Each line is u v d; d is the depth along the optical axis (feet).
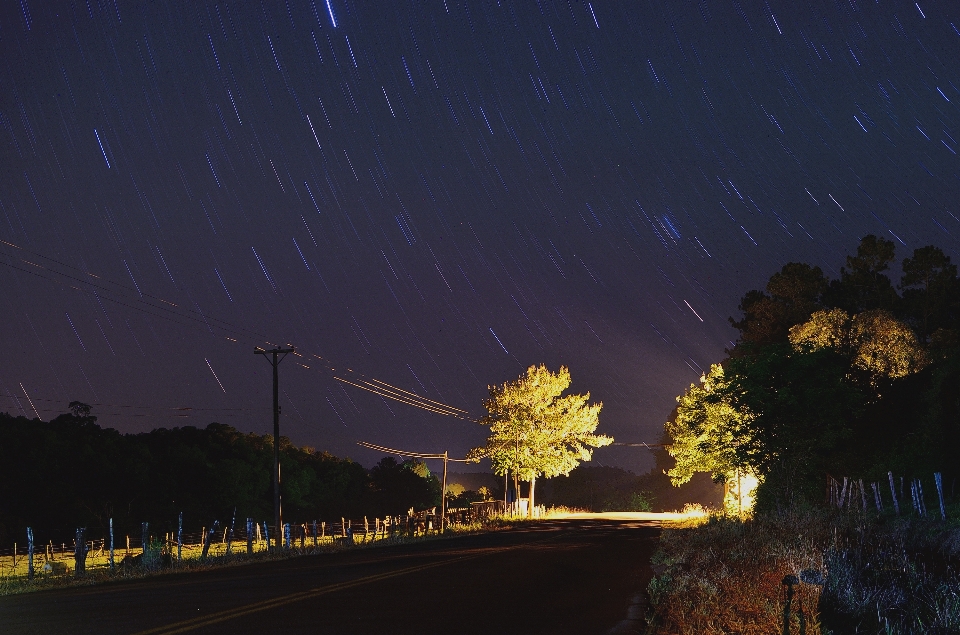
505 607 43.06
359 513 278.26
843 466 101.91
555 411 192.34
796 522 67.05
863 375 108.47
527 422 188.85
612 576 59.57
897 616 34.68
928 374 107.24
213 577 61.57
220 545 130.00
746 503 140.77
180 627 35.78
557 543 98.22
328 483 281.33
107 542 167.32
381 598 45.80
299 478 250.37
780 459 83.51
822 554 49.21
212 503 208.13
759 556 55.52
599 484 410.11
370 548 101.40
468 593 48.44
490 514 181.06
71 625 37.01
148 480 194.90
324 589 50.08
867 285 182.50
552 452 192.24
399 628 36.01
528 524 166.20
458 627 36.63
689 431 139.74
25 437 183.83
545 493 442.91
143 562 74.43
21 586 60.80
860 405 95.71
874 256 182.70
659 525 152.15
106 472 185.37
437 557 77.30
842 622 34.83
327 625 36.42
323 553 93.04
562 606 43.93
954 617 32.50
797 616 33.83
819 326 135.85
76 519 173.88
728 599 41.32
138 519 187.11
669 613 40.01
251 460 233.76
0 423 186.39
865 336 132.36
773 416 83.30
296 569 66.85
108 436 198.29
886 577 43.96
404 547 99.86
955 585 39.01
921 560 52.08
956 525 59.62
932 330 178.19
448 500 322.75
